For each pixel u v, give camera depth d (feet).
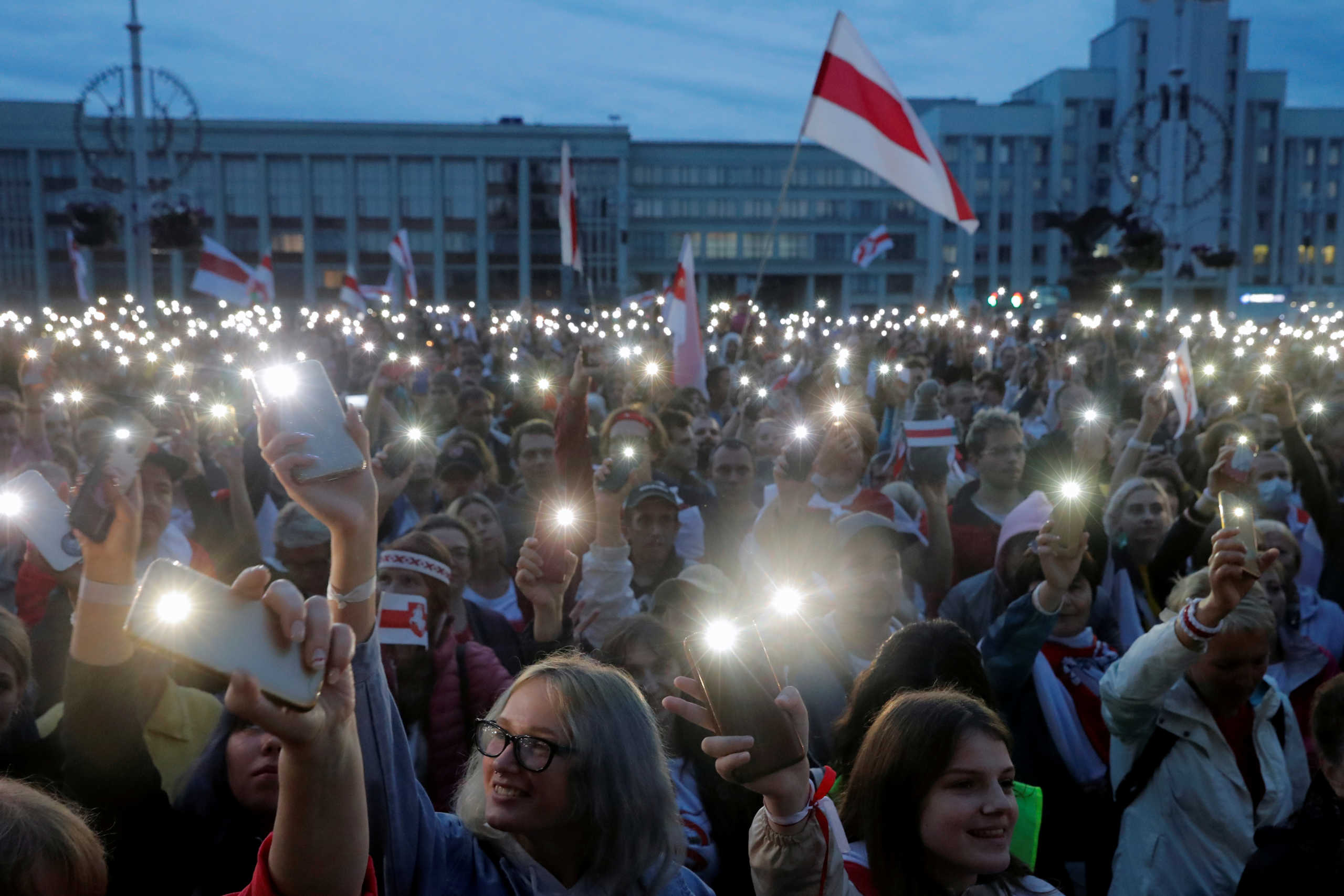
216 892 7.39
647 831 6.61
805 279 263.90
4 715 8.20
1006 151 257.75
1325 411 22.16
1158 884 10.45
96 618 6.61
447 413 29.12
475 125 236.63
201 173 231.50
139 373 36.65
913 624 9.89
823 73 26.37
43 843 5.16
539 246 241.55
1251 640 10.48
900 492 17.63
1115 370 30.37
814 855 5.67
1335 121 264.31
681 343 32.68
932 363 57.62
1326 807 8.34
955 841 6.98
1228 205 253.03
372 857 5.92
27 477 7.00
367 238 238.68
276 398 4.76
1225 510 9.67
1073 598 12.32
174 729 9.18
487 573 16.17
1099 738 11.85
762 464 23.77
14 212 228.22
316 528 12.22
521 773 6.50
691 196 255.29
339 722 4.23
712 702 5.62
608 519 11.92
